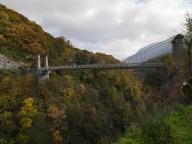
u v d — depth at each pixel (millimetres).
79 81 111625
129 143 9414
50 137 77000
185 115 11164
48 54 148375
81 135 76438
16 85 97500
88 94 96938
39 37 155500
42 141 75062
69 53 152750
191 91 12062
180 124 10453
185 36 17188
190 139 9086
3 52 141500
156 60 59688
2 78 103000
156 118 9914
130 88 86250
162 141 9148
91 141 73438
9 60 137625
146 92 58812
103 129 69750
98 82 109188
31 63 137375
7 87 95812
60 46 158250
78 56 148750
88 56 147250
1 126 77875
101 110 82938
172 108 12031
